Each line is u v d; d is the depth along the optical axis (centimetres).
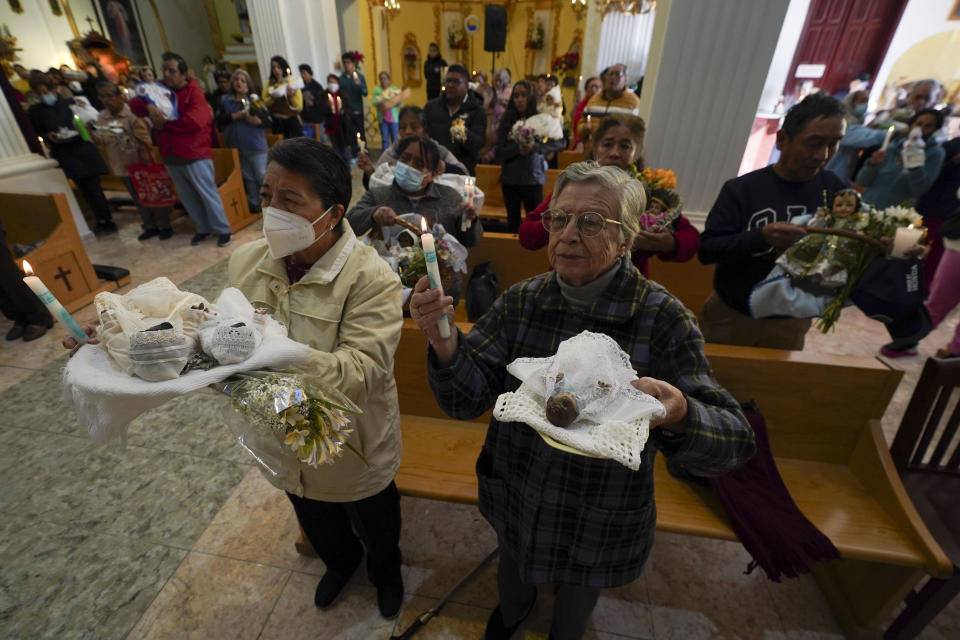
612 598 178
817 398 171
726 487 158
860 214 153
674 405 80
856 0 568
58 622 165
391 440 136
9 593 174
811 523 152
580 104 687
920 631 155
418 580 182
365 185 256
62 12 789
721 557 194
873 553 144
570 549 111
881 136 388
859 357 168
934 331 361
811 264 158
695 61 286
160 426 254
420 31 1201
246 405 86
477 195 246
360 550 179
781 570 143
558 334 103
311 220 106
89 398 82
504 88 729
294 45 800
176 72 439
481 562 178
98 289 395
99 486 219
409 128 313
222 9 1102
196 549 191
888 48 577
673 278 297
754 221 177
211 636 163
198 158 464
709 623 171
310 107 722
